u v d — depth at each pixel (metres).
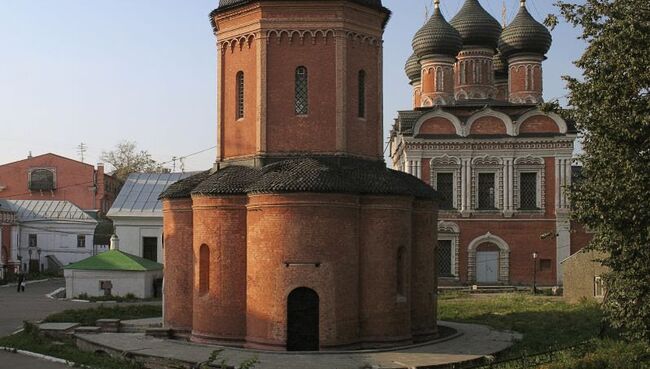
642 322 23.41
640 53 21.66
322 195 29.19
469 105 66.38
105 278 56.41
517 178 64.31
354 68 32.88
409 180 33.97
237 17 33.34
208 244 31.22
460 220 64.50
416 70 79.50
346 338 29.44
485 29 70.38
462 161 64.62
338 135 32.03
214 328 30.80
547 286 63.06
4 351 29.64
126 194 67.31
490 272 64.31
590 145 23.61
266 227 29.50
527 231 63.88
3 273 79.31
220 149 34.22
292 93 32.28
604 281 25.20
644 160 22.06
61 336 34.34
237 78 33.72
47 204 91.31
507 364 25.27
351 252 29.84
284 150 32.22
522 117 64.25
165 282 34.19
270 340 29.11
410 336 31.12
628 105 21.98
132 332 35.34
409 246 31.39
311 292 29.25
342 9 32.22
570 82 23.73
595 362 23.41
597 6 23.05
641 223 22.33
